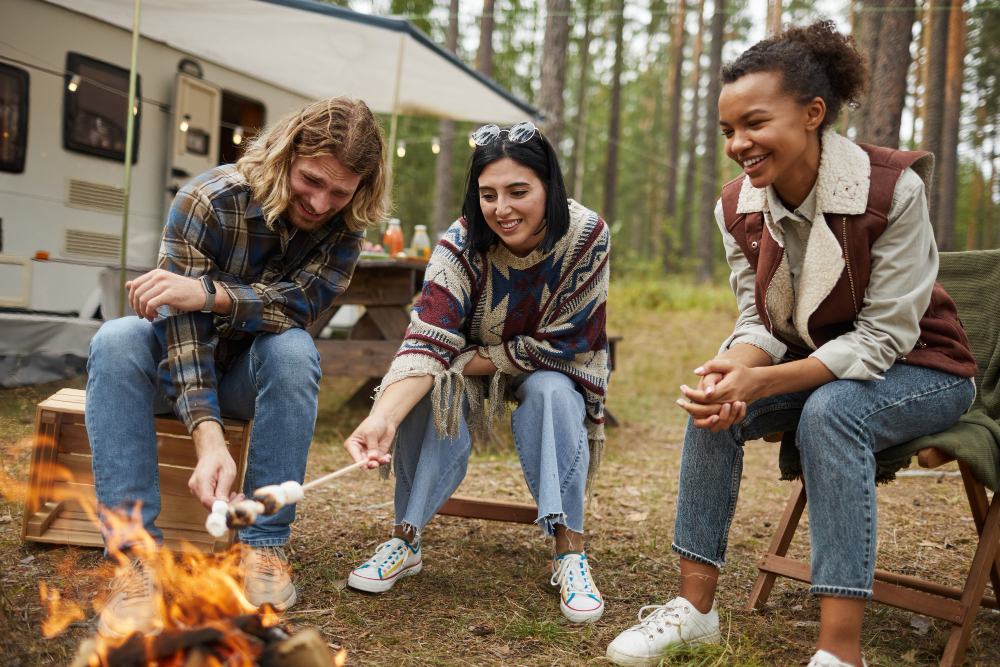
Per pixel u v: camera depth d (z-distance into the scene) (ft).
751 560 8.09
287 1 15.07
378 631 5.80
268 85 19.49
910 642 6.19
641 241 100.63
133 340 5.84
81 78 14.15
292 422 6.04
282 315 6.26
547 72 31.19
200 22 15.69
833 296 5.74
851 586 5.13
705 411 5.31
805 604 6.93
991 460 5.78
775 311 6.07
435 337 6.55
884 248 5.63
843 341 5.56
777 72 5.34
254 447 6.11
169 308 5.89
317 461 11.70
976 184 74.79
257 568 5.94
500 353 6.91
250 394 6.39
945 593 6.56
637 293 41.27
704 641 5.81
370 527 8.41
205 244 6.18
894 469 6.07
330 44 17.24
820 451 5.32
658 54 92.17
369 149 5.99
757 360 6.09
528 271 6.80
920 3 24.44
